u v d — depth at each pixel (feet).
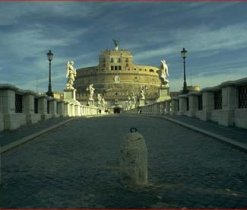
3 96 69.51
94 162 40.27
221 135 55.93
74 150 48.57
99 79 644.69
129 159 29.35
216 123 77.71
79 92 640.17
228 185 29.55
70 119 101.71
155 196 26.68
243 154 43.06
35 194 27.58
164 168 36.45
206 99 85.46
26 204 25.12
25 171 35.63
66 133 67.26
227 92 70.85
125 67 650.02
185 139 56.75
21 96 82.28
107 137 61.31
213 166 36.86
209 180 31.30
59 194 27.53
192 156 42.65
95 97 519.19
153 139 57.98
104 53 653.71
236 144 46.68
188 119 91.76
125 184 29.45
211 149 46.96
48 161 40.86
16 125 72.23
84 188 29.22
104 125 82.17
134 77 648.38
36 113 92.27
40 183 30.89
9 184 30.58
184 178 32.12
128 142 29.53
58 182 31.22
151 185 29.76
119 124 83.92
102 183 30.76
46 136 62.64
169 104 139.33
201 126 70.95
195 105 99.91
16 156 43.88
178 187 29.09
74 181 31.53
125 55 653.30
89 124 85.20
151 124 82.58
